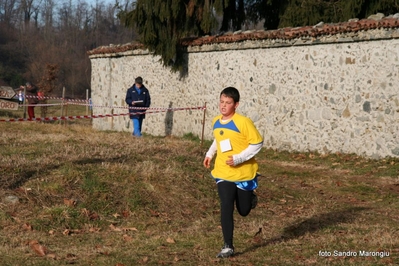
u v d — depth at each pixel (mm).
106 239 7906
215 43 18703
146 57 22547
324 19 20141
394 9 18859
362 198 11125
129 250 7309
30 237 7789
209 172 11547
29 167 10406
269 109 17000
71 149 12648
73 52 63656
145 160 11742
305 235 8219
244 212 6984
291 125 16391
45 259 6844
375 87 14414
